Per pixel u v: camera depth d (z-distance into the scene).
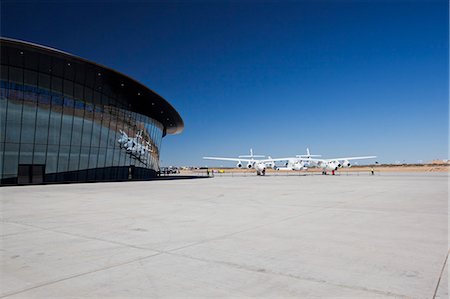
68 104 38.69
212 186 29.69
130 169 47.75
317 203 14.73
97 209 12.93
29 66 35.38
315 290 4.21
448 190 22.22
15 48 32.88
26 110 34.97
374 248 6.38
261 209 12.73
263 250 6.27
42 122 36.22
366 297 3.97
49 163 36.78
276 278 4.68
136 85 42.84
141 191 23.42
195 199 17.09
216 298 3.99
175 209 12.86
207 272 4.97
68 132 38.59
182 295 4.09
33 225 9.25
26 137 34.91
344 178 46.88
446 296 3.98
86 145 40.62
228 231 8.23
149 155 53.75
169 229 8.55
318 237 7.45
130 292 4.20
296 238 7.35
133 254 6.06
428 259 5.60
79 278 4.75
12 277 4.81
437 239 7.17
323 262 5.45
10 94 33.88
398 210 12.10
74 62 36.78
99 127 42.41
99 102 43.56
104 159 43.09
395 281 4.52
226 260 5.61
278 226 8.91
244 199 16.97
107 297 4.04
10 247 6.64
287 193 20.75
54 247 6.63
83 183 36.78
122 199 17.23
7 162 33.47
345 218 10.27
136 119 49.38
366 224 9.15
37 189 26.08
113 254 6.07
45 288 4.36
